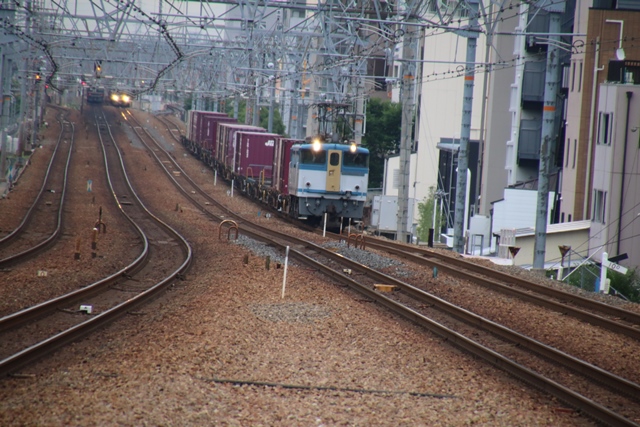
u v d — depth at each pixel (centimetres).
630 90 11531
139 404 3434
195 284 7156
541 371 4534
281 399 3706
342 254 9494
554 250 12494
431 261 9094
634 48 13875
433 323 5447
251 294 6525
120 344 4631
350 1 11631
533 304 6794
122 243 9981
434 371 4400
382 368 4394
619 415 3556
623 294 9469
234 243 10312
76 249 8288
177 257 9062
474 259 9688
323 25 11438
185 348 4522
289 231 12169
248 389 3838
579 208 14212
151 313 5741
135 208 14812
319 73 14375
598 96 13288
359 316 5800
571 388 4212
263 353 4559
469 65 10356
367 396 3838
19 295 6112
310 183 12825
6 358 3994
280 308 5884
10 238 9538
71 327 5078
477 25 9612
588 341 5378
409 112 11250
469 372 4403
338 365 4403
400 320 5844
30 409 3322
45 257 8400
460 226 10962
